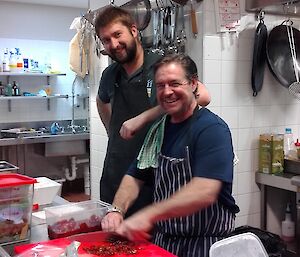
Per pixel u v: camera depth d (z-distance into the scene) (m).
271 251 2.39
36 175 5.47
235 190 2.71
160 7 2.72
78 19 3.56
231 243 1.26
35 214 1.75
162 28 2.71
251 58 2.68
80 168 5.74
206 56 2.49
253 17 2.65
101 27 1.92
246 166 2.74
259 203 2.81
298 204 2.66
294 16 2.81
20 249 1.31
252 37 2.66
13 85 5.18
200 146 1.40
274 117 2.83
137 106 2.05
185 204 1.31
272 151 2.69
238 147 2.70
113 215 1.49
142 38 2.89
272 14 2.71
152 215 1.32
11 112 5.36
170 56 1.42
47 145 5.17
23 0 5.14
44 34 5.51
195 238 1.52
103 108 2.43
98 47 3.33
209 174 1.35
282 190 2.84
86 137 5.29
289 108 2.89
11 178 1.50
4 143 4.80
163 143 1.56
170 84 1.38
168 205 1.32
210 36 2.50
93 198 3.64
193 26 2.52
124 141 2.09
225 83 2.59
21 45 5.37
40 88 5.52
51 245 1.34
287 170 2.74
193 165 1.46
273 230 2.86
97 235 1.44
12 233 1.44
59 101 5.67
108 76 2.22
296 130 2.95
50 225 1.47
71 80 5.73
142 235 1.33
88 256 1.27
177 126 1.52
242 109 2.69
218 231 1.52
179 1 2.54
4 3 5.20
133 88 2.06
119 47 1.93
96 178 3.57
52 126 5.41
